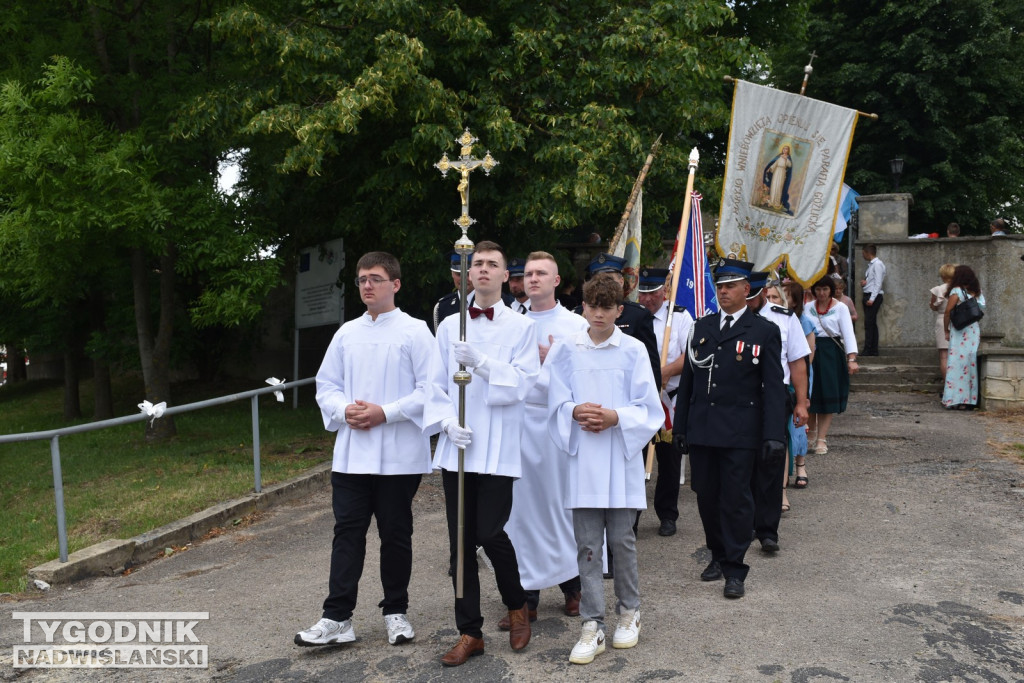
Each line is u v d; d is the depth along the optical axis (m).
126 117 11.28
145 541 6.88
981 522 6.86
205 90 10.81
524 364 4.71
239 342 17.03
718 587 5.63
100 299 14.67
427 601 5.52
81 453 11.21
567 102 10.88
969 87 22.06
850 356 8.88
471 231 11.93
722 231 8.89
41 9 10.67
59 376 21.12
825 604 5.27
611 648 4.66
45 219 9.25
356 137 11.42
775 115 8.77
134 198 9.71
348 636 4.74
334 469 4.79
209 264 10.38
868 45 23.16
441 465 4.71
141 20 11.02
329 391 4.88
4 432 14.12
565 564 5.13
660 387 5.91
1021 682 4.23
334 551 4.75
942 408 12.15
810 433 10.48
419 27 10.47
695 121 11.72
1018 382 11.86
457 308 6.70
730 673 4.31
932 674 4.29
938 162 22.58
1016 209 24.12
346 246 13.12
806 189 8.80
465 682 4.30
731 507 5.48
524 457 5.10
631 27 10.33
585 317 5.34
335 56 10.23
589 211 10.88
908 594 5.42
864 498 7.65
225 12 10.14
